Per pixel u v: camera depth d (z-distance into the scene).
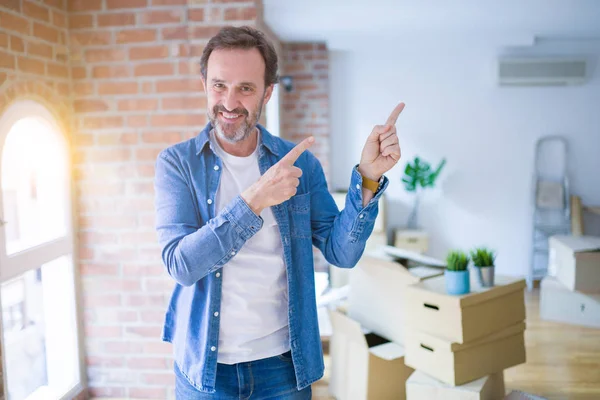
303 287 1.42
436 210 5.61
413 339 2.55
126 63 2.78
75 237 2.87
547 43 5.36
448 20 4.38
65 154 2.75
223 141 1.40
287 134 5.32
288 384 1.41
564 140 5.42
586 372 3.31
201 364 1.34
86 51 2.78
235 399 1.36
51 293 2.85
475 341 2.41
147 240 2.85
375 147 1.27
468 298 2.35
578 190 5.48
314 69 5.25
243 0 2.72
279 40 5.05
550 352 3.62
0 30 2.22
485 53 5.39
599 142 5.41
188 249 1.20
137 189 2.83
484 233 5.58
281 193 1.19
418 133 5.54
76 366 2.88
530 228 5.54
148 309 2.88
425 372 2.51
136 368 2.92
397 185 5.61
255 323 1.36
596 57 5.33
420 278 2.66
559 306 4.23
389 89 5.50
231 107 1.27
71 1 2.76
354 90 5.52
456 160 5.54
